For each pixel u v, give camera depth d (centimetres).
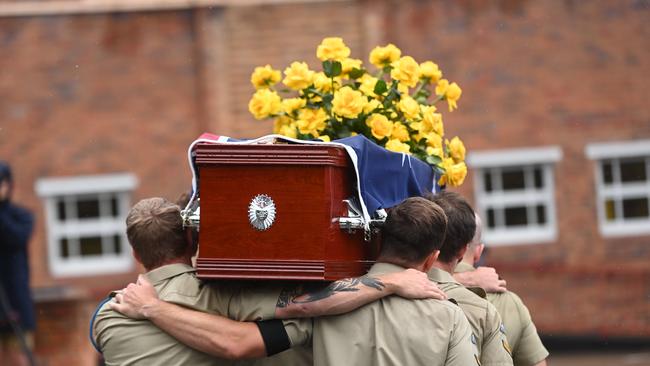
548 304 4338
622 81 4466
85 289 4181
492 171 4466
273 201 1020
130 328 1050
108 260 4297
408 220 1062
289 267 1016
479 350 1122
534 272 4341
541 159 4438
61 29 4253
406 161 1166
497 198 4469
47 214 4253
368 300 1038
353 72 1309
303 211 1017
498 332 1133
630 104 4466
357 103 1220
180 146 4297
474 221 1170
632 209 4497
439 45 4400
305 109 1288
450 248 1158
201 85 4297
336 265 1034
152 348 1044
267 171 1021
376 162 1116
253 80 1341
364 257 1111
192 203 1094
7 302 2436
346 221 1042
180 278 1064
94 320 1074
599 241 4475
